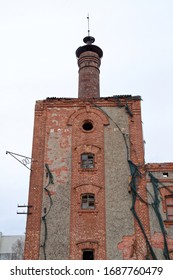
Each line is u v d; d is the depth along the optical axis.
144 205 17.94
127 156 19.36
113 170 18.97
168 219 17.64
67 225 17.55
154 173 18.84
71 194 18.38
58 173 19.05
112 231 17.30
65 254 16.83
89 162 19.47
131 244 16.95
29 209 18.14
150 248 16.78
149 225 17.41
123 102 21.11
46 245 17.11
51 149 19.83
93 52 25.61
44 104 21.36
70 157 19.50
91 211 17.80
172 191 18.30
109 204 18.00
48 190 18.59
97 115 20.78
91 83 24.12
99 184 18.55
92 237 17.16
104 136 20.08
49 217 17.83
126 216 17.66
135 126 20.27
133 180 18.55
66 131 20.38
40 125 20.69
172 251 16.69
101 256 16.67
